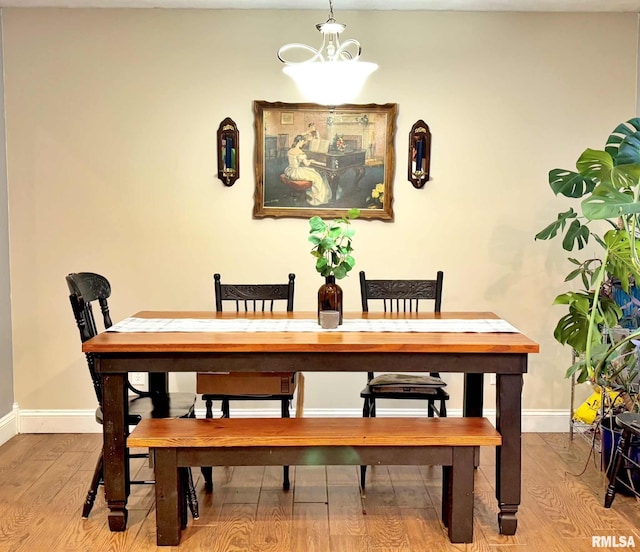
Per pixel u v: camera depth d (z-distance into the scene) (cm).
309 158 379
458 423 267
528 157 382
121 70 374
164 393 312
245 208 382
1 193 370
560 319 354
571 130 382
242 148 379
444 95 379
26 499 293
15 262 380
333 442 248
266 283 386
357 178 380
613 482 283
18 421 384
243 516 277
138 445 245
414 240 385
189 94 376
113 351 248
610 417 305
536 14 376
